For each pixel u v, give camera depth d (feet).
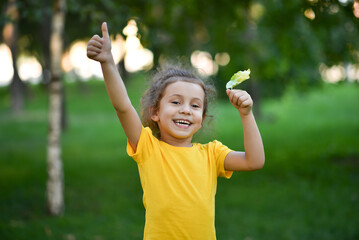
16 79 66.28
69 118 62.69
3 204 18.16
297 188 21.42
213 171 6.23
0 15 18.01
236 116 63.36
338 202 18.44
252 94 58.39
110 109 73.15
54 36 16.89
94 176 24.81
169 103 6.17
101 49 5.70
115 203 18.93
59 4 16.93
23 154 33.35
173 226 5.61
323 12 17.13
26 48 64.75
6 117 61.87
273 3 22.85
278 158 29.71
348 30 23.15
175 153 6.06
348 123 51.29
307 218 16.35
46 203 17.17
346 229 14.80
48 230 14.75
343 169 25.20
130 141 6.07
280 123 54.95
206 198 5.84
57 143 17.33
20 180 23.25
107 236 14.29
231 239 14.08
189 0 24.14
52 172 17.16
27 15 18.28
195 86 6.25
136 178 24.45
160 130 6.56
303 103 74.69
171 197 5.70
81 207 18.26
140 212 17.54
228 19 25.67
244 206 18.45
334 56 25.08
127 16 16.79
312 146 34.47
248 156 6.10
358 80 26.94
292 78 32.01
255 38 30.63
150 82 7.05
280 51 27.20
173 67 7.44
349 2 16.14
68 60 50.34
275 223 15.81
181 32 27.63
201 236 5.67
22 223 15.70
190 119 6.10
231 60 29.55
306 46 25.98
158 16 24.48
